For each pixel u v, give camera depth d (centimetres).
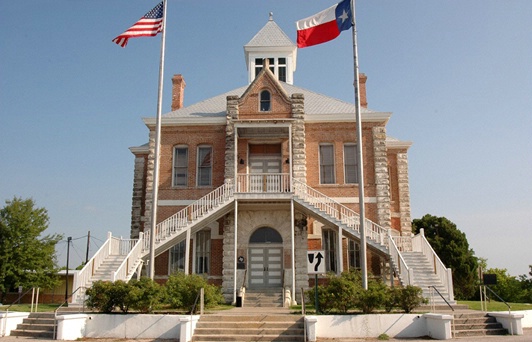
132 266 2358
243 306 2338
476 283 4481
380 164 2848
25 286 3247
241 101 2923
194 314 1817
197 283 1891
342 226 2503
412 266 2317
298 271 2680
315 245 2748
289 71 3822
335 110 3030
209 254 2792
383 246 2472
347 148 2919
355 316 1689
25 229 3341
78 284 2130
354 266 2759
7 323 1770
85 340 1673
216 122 2941
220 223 2812
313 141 2912
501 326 1781
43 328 1783
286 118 2855
